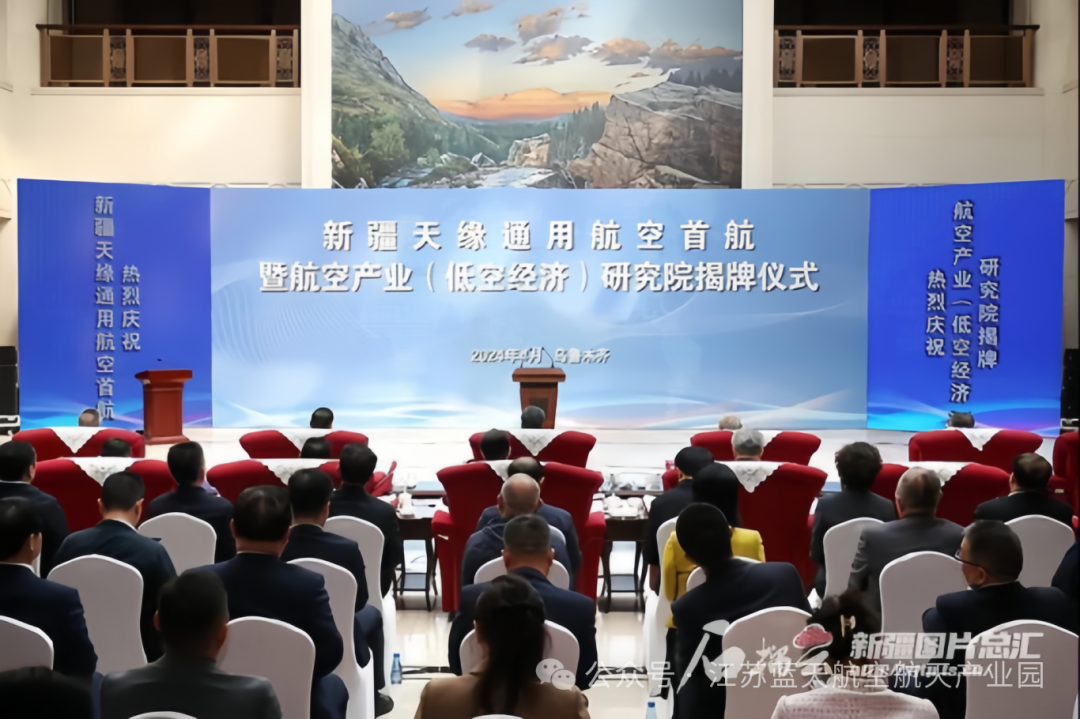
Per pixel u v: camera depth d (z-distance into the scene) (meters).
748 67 13.31
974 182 13.46
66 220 11.41
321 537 3.34
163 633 2.06
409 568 6.22
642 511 5.34
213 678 2.05
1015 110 13.39
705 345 12.05
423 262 12.01
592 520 4.90
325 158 13.24
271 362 11.97
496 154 13.60
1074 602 2.60
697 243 12.00
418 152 13.52
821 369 12.00
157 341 11.74
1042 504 4.01
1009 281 11.14
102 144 13.52
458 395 12.06
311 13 13.22
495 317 12.05
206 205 11.88
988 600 2.58
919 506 3.39
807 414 12.02
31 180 11.29
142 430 11.77
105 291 11.56
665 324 12.06
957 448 6.81
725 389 12.06
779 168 13.66
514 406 12.08
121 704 2.01
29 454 4.06
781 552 4.79
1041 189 10.95
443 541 5.10
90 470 4.80
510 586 2.04
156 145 13.57
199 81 13.73
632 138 13.55
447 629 4.97
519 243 12.01
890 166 13.52
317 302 11.98
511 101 13.58
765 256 11.98
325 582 3.13
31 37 13.52
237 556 2.77
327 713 2.80
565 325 12.07
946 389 11.50
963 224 11.34
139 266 11.65
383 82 13.45
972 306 11.34
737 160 13.48
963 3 15.84
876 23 16.03
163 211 11.72
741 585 2.77
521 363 12.05
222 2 16.05
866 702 1.93
